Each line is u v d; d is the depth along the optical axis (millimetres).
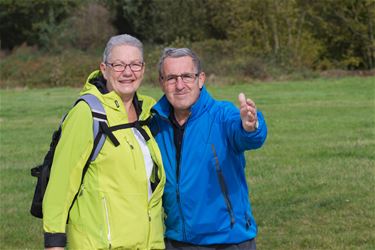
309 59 35906
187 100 3916
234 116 3855
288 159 11672
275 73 32562
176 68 3900
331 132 14984
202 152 3918
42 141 15109
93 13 46719
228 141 3928
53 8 47531
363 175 10023
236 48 34875
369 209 8039
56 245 3660
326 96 23766
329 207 8250
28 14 47281
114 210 3699
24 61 35375
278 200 8711
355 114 18188
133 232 3729
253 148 3820
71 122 3699
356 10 36844
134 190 3754
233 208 3953
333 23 37625
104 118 3723
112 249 3684
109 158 3705
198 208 3920
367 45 36844
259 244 6891
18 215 8422
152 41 45062
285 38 36188
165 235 4074
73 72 33062
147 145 3893
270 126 16234
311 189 9281
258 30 36094
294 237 7070
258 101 22531
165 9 43469
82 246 3705
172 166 3973
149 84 29109
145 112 3951
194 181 3914
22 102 24625
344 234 7082
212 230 3930
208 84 29984
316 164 11109
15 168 11734
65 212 3707
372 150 12242
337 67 37375
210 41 35938
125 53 3838
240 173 4023
